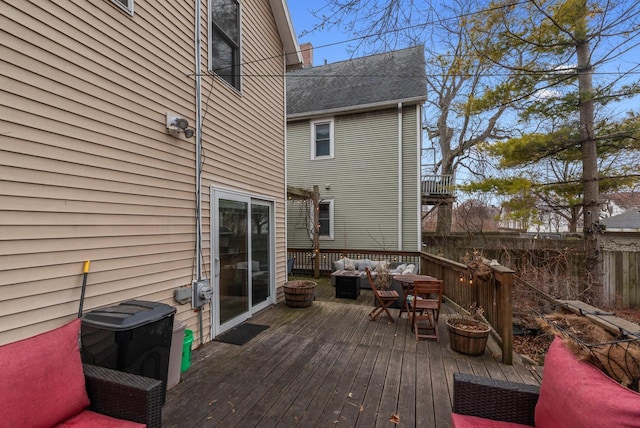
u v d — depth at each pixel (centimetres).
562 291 574
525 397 157
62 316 217
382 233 959
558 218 1200
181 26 345
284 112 611
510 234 1057
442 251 811
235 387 266
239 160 455
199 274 361
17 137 194
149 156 297
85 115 236
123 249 267
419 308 414
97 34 246
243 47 469
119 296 262
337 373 294
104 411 163
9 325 188
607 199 1238
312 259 904
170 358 263
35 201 203
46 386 148
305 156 1048
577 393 125
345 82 1117
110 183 256
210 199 384
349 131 1002
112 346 204
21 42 196
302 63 627
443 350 353
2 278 186
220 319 400
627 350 140
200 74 371
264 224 536
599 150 633
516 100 620
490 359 330
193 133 349
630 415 108
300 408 237
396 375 292
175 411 231
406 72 1026
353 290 614
